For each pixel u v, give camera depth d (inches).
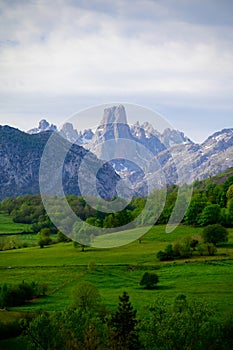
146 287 2913.4
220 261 3464.6
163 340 1599.4
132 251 3683.6
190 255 3641.7
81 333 1611.7
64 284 3078.2
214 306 1916.8
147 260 3496.6
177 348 1595.7
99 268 3348.9
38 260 3762.3
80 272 3321.9
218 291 2679.6
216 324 1670.8
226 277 3029.0
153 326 1627.7
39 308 2459.4
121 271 3297.2
